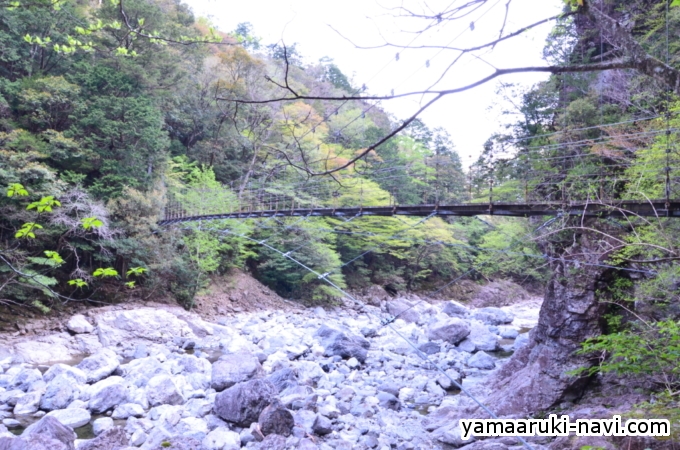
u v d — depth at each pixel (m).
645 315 8.05
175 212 21.05
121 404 8.78
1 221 15.09
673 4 2.04
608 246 8.12
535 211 9.34
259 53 34.00
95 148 18.42
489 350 15.20
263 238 25.11
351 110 34.06
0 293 14.83
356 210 13.12
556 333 8.66
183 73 24.80
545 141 13.39
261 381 8.48
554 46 13.18
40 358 13.11
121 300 18.44
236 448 7.11
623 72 11.49
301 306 24.97
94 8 25.06
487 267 21.39
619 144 9.55
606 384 7.96
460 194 18.67
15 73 20.22
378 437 7.95
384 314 24.45
